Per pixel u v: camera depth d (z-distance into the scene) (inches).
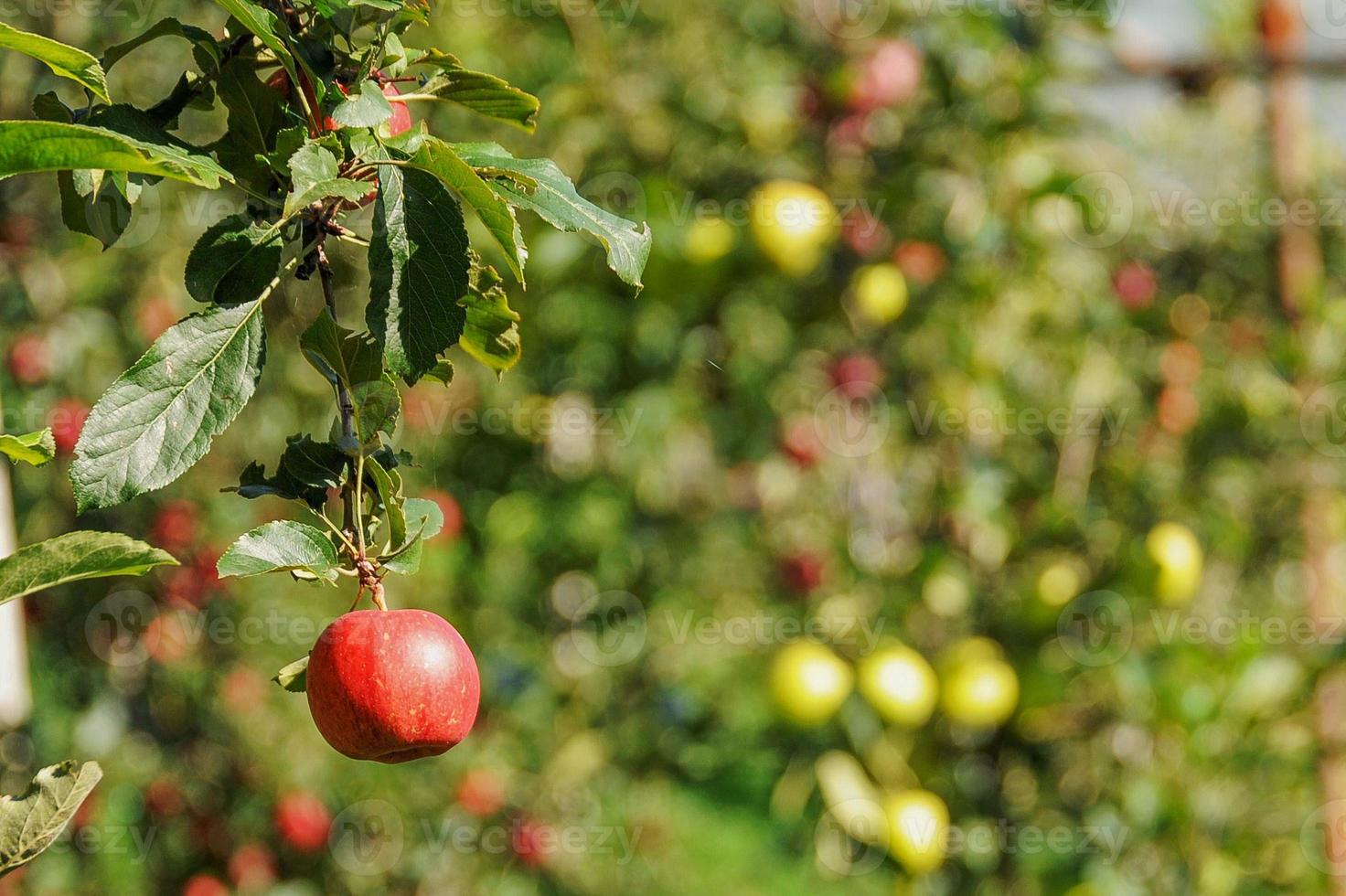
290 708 148.7
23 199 135.5
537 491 162.9
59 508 141.3
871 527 139.9
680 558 174.4
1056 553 135.2
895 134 137.3
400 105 76.7
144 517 145.1
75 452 72.7
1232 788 129.6
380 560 75.9
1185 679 125.6
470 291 76.7
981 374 135.8
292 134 73.4
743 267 130.7
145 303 141.8
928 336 138.4
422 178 73.5
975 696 123.8
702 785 227.0
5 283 136.6
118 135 70.7
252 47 75.8
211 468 145.7
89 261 140.0
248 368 74.0
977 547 133.9
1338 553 144.4
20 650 93.8
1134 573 128.7
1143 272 145.9
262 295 74.5
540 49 148.7
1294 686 126.5
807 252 129.5
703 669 173.8
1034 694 126.0
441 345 73.4
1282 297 140.4
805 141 140.1
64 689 143.3
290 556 74.6
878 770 125.4
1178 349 149.0
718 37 148.9
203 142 136.3
